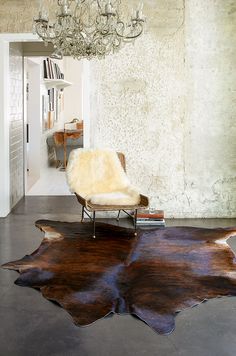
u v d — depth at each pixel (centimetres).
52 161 1164
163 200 626
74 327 314
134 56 601
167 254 467
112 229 562
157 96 608
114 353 282
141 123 612
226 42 599
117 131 613
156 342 295
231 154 618
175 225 586
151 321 322
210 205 627
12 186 677
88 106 609
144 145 615
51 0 596
